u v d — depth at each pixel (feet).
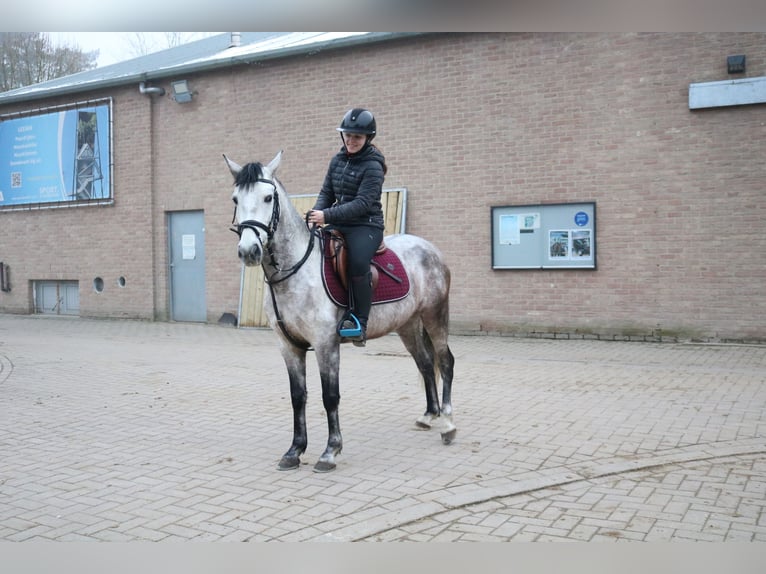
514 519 14.14
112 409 24.53
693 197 36.14
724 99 34.96
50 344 41.06
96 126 53.98
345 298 17.70
